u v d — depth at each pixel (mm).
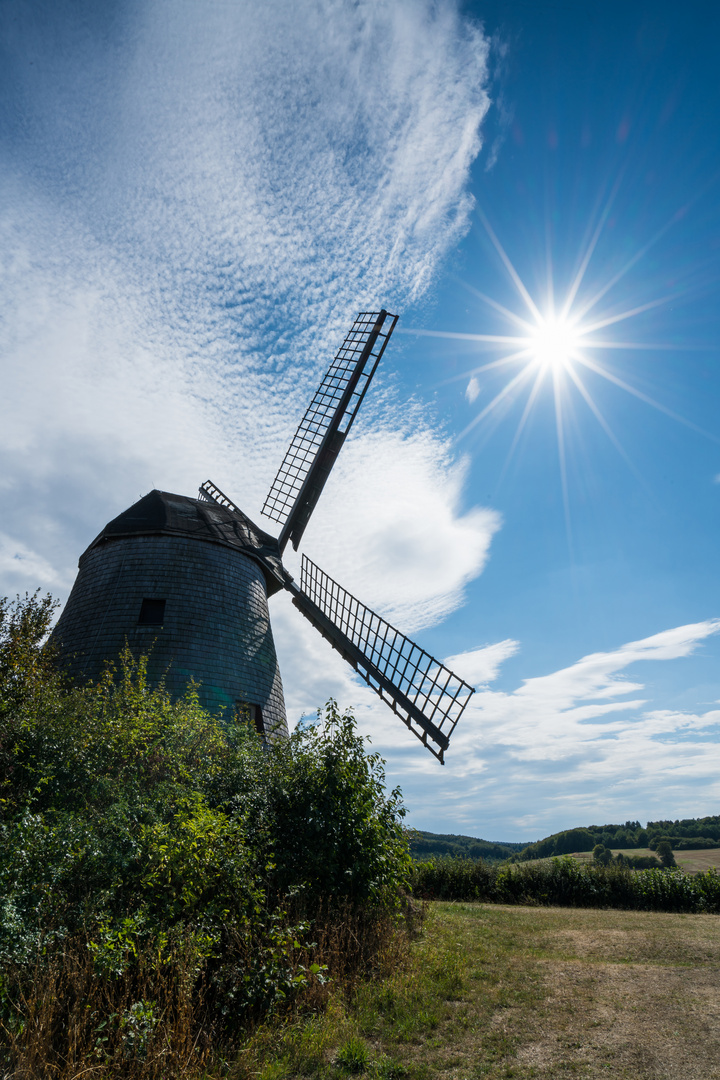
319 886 9297
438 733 18172
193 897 7047
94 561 20672
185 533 20391
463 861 24422
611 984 8195
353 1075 5691
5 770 8859
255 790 10023
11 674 10875
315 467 25750
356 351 26688
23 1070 5031
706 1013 6812
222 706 18156
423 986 8000
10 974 5660
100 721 10672
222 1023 6535
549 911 17766
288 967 7391
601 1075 5395
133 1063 5434
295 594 23734
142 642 18203
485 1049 6141
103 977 6051
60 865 6660
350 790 10555
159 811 8695
